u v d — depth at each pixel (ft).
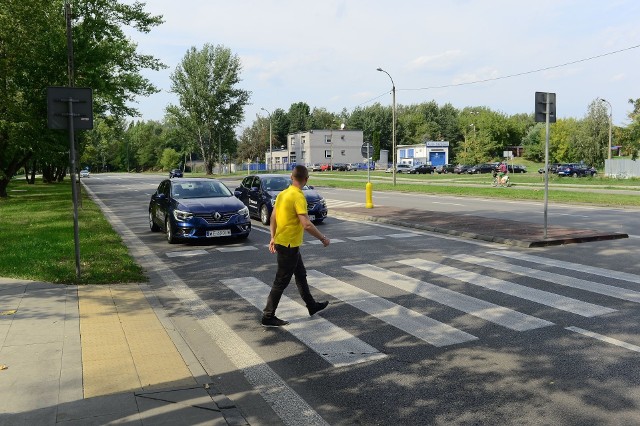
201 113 251.19
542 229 43.24
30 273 27.81
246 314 21.52
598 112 194.59
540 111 37.40
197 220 40.01
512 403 13.12
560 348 16.76
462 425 12.09
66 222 53.31
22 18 77.36
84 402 12.84
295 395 13.97
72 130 25.72
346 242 39.91
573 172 184.24
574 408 12.77
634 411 12.54
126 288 25.52
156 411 12.39
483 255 33.40
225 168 361.92
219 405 13.03
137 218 62.95
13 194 114.73
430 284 25.72
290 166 330.34
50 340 17.61
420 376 14.92
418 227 47.80
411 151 304.71
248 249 37.93
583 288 24.23
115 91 97.50
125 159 469.16
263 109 234.99
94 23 87.35
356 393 13.97
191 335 18.98
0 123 82.43
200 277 28.76
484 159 296.30
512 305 21.68
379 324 19.62
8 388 13.66
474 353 16.52
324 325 19.72
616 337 17.65
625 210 64.28
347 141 334.03
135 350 16.70
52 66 83.97
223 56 247.29
